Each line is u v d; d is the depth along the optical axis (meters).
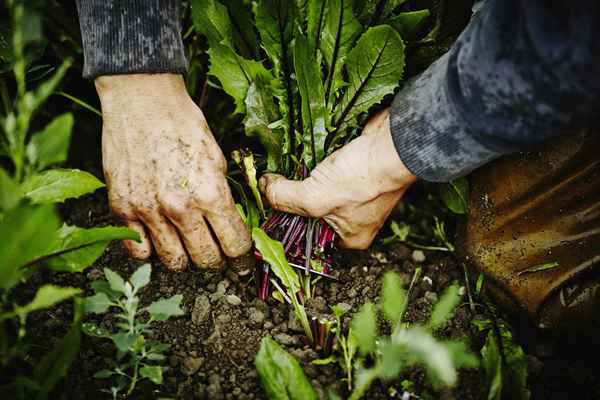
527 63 0.82
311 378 1.12
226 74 1.25
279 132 1.31
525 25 0.80
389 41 1.15
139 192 1.10
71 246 0.94
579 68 0.77
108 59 1.08
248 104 1.25
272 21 1.21
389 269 1.38
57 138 0.74
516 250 1.24
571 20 0.75
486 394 1.08
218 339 1.20
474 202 1.31
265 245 1.18
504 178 1.24
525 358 1.20
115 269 1.30
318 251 1.28
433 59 1.33
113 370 1.11
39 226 0.73
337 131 1.29
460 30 1.28
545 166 1.17
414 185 1.55
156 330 1.20
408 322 1.27
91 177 1.07
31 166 0.83
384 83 1.21
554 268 1.20
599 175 1.12
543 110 0.85
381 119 1.20
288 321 1.24
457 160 1.03
